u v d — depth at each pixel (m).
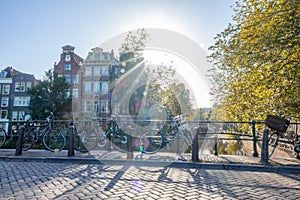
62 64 33.16
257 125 9.87
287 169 5.55
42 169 5.54
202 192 3.83
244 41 8.99
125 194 3.67
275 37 8.09
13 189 3.86
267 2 9.01
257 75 9.33
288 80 8.98
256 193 3.82
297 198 3.60
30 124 8.97
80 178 4.67
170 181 4.52
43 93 28.09
